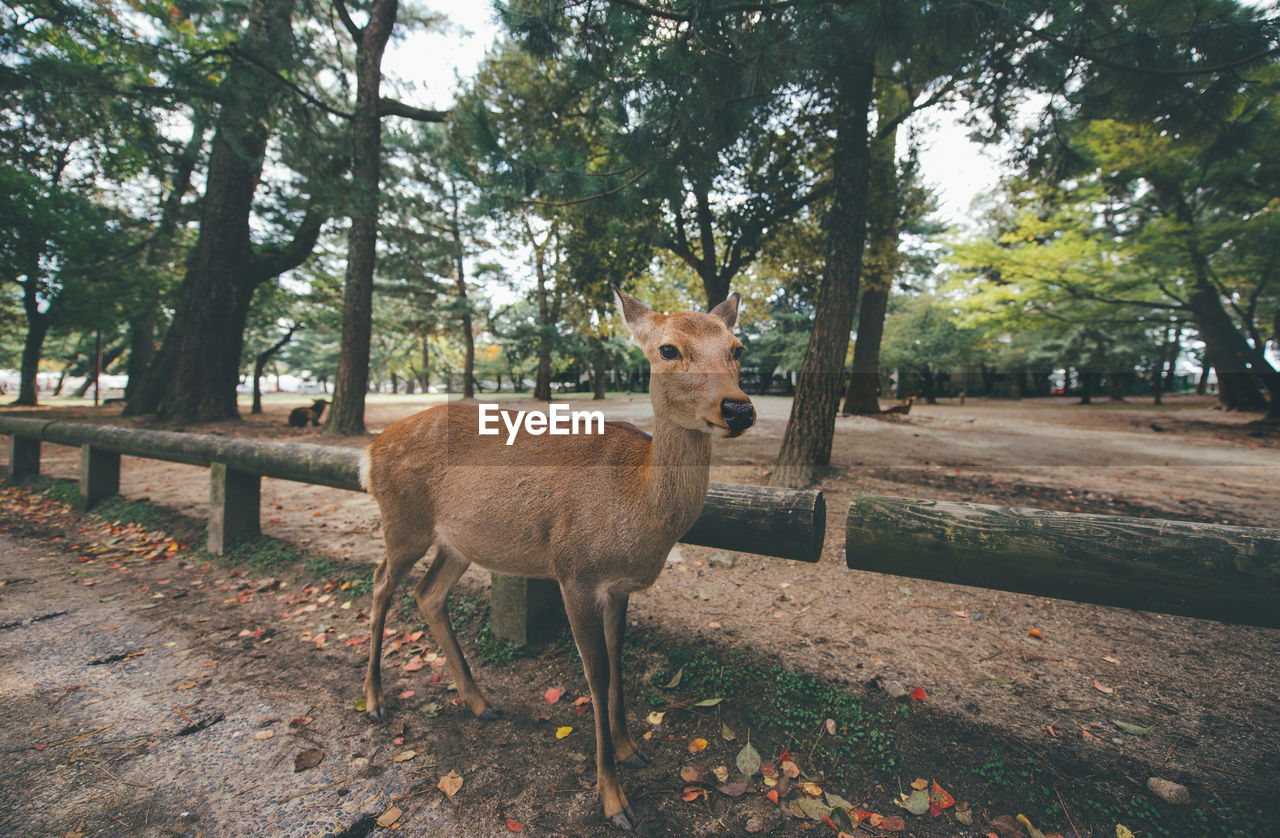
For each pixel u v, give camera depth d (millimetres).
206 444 4559
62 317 13617
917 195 13281
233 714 2445
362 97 11148
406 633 3166
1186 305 13344
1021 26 5039
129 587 3877
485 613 3266
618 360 21906
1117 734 2232
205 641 3105
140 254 14883
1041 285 13852
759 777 2068
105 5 10914
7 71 9047
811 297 13883
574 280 14219
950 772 2059
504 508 2068
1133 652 2877
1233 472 7457
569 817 1896
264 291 16578
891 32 4191
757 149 10562
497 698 2561
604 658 1936
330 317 20219
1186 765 2061
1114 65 5121
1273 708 2393
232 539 4484
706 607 3385
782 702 2430
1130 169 11414
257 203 14305
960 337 24234
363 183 10578
